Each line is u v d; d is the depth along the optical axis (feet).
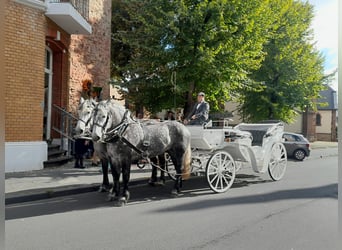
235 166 34.60
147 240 17.52
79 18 42.16
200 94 32.07
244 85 55.72
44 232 18.71
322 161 61.31
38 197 26.73
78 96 51.29
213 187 29.66
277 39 77.82
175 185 28.66
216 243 17.16
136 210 23.63
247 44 47.60
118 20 71.26
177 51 46.39
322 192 30.12
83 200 26.68
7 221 20.81
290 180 37.01
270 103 80.18
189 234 18.49
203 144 30.07
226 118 33.24
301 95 82.28
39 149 37.06
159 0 46.47
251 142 34.04
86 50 53.06
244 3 46.37
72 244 16.89
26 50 36.47
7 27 34.78
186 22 45.42
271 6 67.21
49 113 45.19
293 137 63.46
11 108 35.09
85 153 41.09
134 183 33.83
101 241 17.34
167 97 52.85
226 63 46.65
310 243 17.35
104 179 29.71
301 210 23.76
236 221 21.02
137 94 54.08
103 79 56.95
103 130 24.23
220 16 44.29
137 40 49.93
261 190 30.99
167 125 28.43
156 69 50.70
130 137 25.35
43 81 38.50
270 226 20.07
